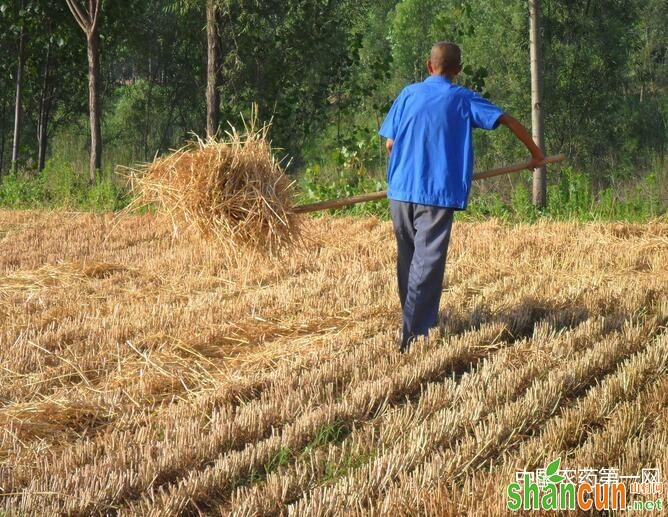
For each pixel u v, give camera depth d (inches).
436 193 227.5
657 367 214.2
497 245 395.5
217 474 159.8
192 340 256.7
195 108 956.6
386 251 395.2
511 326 258.4
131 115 1016.9
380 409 194.5
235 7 630.5
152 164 236.7
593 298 284.0
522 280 318.7
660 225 449.1
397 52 1080.8
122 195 633.0
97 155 673.0
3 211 612.4
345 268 357.4
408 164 231.3
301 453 173.2
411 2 1069.1
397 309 284.4
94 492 153.6
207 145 233.3
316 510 143.2
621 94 780.0
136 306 298.7
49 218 566.9
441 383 213.9
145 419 193.0
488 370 214.5
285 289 319.0
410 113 231.9
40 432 188.9
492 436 172.7
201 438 177.3
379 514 140.9
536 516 139.9
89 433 190.4
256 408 190.1
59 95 914.1
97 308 301.3
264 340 261.7
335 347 244.8
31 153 968.3
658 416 180.5
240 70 644.1
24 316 292.0
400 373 211.8
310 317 280.8
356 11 708.7
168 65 938.7
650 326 251.1
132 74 1083.9
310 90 679.7
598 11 703.7
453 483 151.9
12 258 413.7
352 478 153.3
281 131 692.7
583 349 235.1
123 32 775.1
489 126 229.6
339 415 188.9
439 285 233.1
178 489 155.1
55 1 746.8
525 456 164.9
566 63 697.0
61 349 253.6
